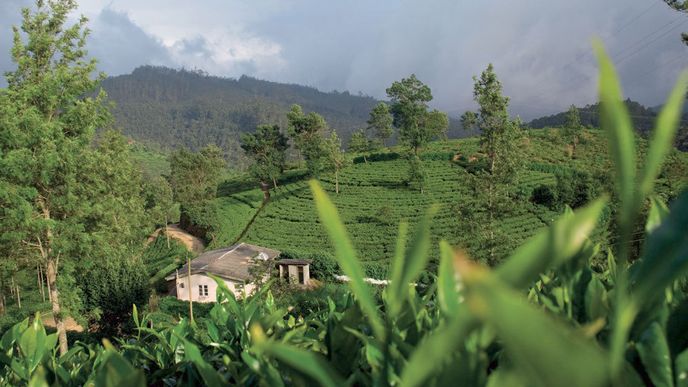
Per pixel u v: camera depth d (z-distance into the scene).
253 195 81.38
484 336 0.69
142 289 29.62
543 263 0.41
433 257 32.03
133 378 0.68
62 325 21.34
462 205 34.25
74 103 21.67
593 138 85.75
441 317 1.35
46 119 20.94
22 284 44.00
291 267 45.62
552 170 72.62
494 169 34.66
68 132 21.36
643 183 0.45
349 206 64.88
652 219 0.93
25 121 18.75
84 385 1.77
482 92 50.28
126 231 28.80
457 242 39.00
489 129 50.53
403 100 92.56
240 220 68.75
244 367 1.48
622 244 0.48
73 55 21.42
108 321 28.38
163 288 45.88
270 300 2.48
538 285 1.74
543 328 0.33
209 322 2.13
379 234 53.91
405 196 66.62
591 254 1.17
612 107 0.45
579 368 0.33
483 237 31.66
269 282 1.98
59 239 20.11
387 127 105.19
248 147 97.88
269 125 99.38
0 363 1.91
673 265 0.47
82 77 21.45
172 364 2.13
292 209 68.94
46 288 45.72
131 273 29.41
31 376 1.64
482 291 0.34
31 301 41.41
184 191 75.56
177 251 59.84
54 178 20.39
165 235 68.56
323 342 1.47
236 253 47.66
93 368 1.92
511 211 34.06
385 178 75.19
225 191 90.50
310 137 100.00
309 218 64.88
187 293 40.94
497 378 0.50
